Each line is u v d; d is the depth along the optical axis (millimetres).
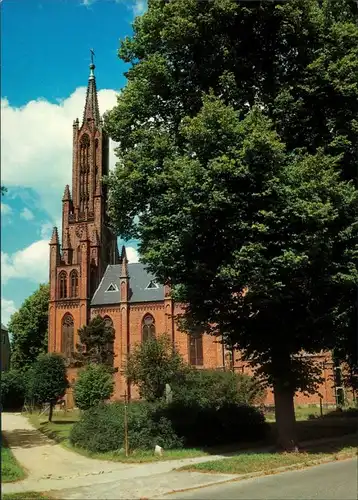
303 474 13859
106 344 58750
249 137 16141
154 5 21078
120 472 15336
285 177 16641
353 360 24953
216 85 19812
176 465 16234
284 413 18766
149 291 71375
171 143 18953
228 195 16188
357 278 17266
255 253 15906
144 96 20469
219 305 19625
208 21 18250
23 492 11938
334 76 18172
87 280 73625
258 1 17906
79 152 86938
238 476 13625
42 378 47094
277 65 19500
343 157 19266
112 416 22078
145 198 19250
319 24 18641
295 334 19078
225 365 59344
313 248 16297
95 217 82938
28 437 31844
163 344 36625
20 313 85625
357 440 20750
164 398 27422
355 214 17828
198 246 17781
